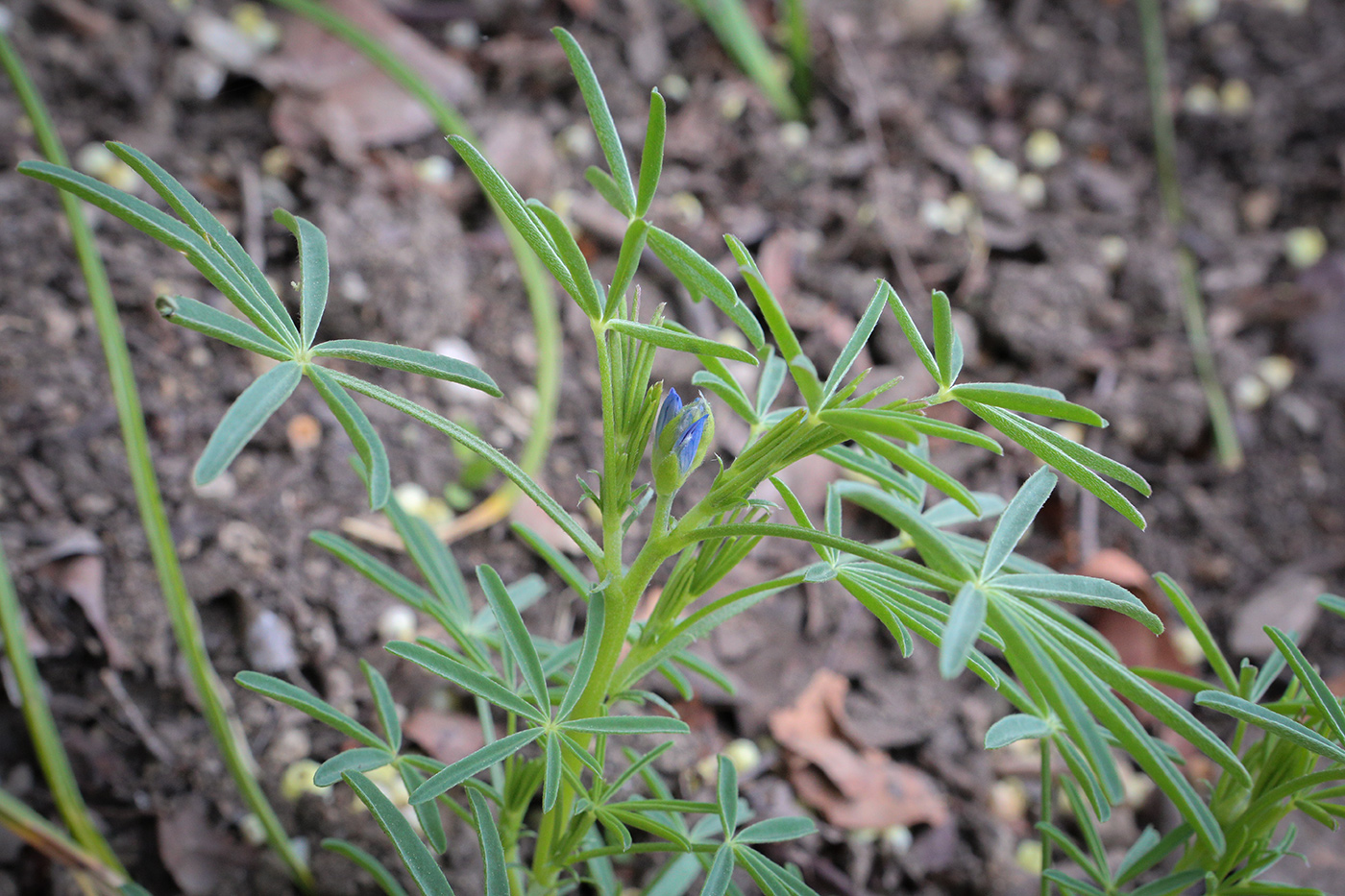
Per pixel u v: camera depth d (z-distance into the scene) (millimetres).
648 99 691
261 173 585
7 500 445
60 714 416
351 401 283
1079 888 338
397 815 309
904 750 471
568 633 475
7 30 580
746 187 664
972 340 626
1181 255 677
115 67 584
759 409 322
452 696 442
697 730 457
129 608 430
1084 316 638
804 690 471
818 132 689
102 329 398
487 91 671
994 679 311
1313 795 325
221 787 415
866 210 651
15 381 474
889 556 288
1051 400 292
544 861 336
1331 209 715
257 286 291
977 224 665
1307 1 810
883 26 762
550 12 704
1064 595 286
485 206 614
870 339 605
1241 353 636
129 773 413
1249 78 773
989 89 746
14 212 523
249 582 447
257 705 426
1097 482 290
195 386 503
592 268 607
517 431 538
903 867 437
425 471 508
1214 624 535
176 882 403
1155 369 621
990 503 343
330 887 404
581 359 574
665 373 545
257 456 490
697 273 292
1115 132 741
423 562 349
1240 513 581
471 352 558
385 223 565
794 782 448
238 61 616
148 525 388
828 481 523
